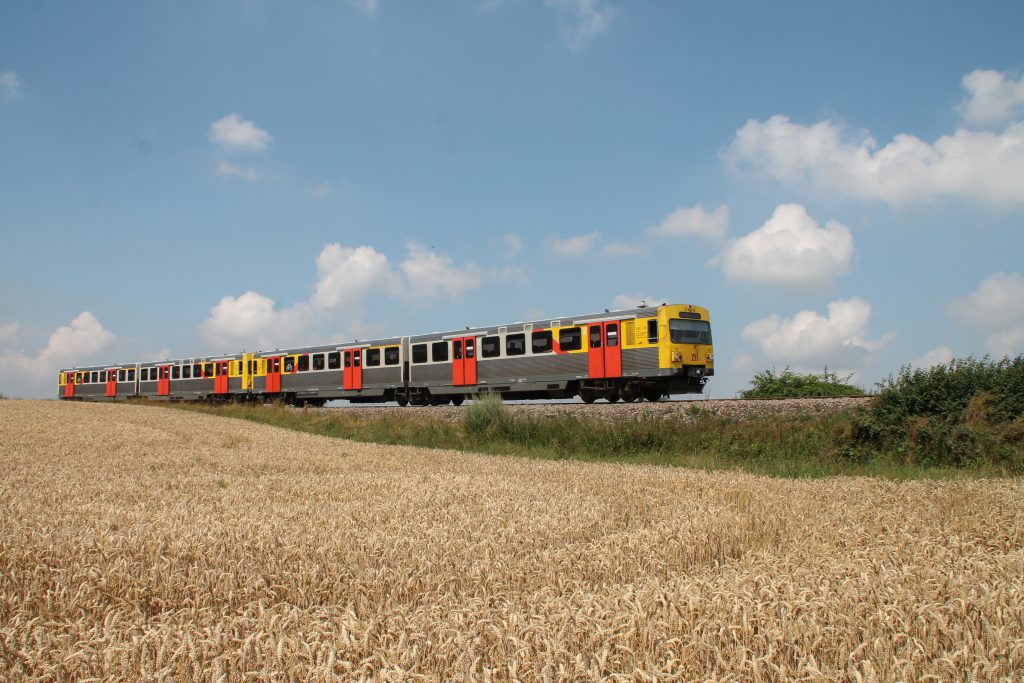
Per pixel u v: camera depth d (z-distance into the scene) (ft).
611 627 12.23
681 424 62.28
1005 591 14.06
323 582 17.25
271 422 103.71
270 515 26.35
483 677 10.78
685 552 20.20
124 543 20.53
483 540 21.71
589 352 89.35
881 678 10.52
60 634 13.16
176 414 108.58
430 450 62.54
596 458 59.47
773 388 98.12
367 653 12.03
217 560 18.98
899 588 14.33
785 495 32.09
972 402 49.93
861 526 22.86
